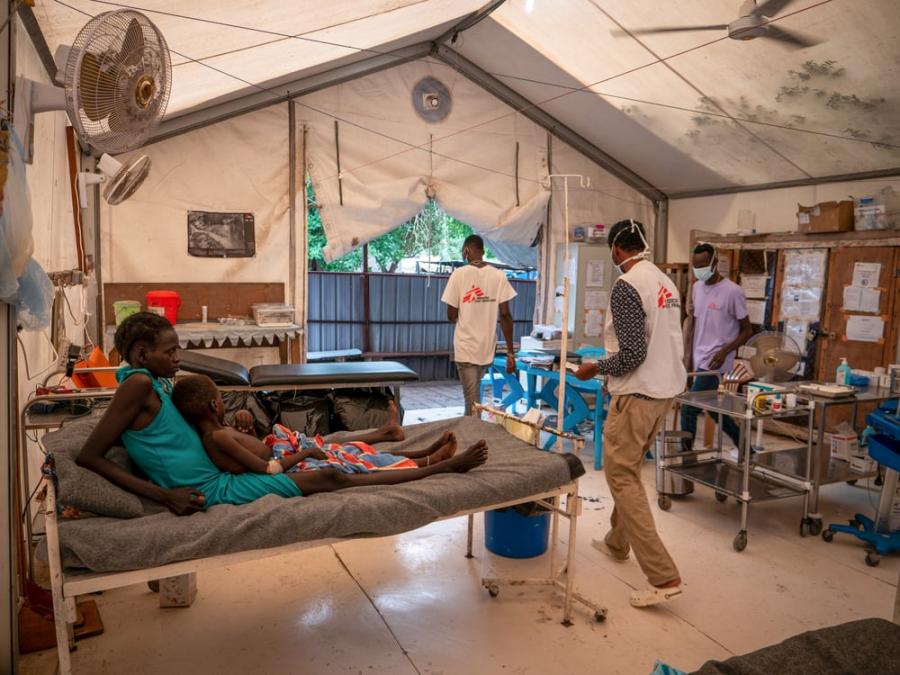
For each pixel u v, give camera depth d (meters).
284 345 5.96
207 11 2.91
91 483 1.97
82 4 2.54
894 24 3.72
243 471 2.35
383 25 4.44
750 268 6.31
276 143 5.85
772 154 5.75
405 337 8.76
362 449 2.83
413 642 2.66
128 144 2.44
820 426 3.78
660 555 2.92
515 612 2.91
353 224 6.18
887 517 3.61
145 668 2.44
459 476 2.55
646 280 2.96
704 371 4.68
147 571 1.91
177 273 5.63
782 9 3.78
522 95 6.63
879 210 5.27
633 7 4.36
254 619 2.80
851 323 5.52
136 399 2.11
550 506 2.96
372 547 3.54
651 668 2.52
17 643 2.21
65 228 3.96
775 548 3.67
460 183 6.59
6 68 1.99
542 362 5.41
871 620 1.89
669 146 6.36
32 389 3.12
